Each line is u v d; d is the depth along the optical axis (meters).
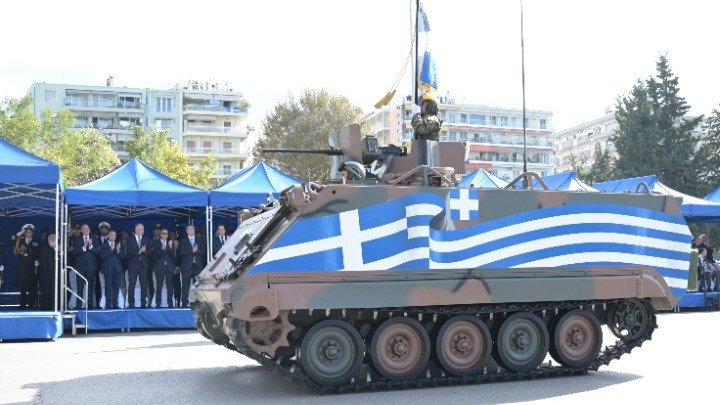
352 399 8.90
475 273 9.88
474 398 8.88
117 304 19.08
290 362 9.53
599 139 126.62
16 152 16.72
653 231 11.09
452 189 9.98
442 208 9.87
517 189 10.38
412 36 20.91
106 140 57.22
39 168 16.09
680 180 55.78
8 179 15.88
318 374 9.15
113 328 18.45
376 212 9.54
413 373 9.61
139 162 20.20
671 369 11.12
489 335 10.02
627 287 10.66
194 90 102.75
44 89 96.50
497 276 10.01
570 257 10.46
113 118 99.19
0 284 20.58
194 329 18.78
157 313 18.48
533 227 10.31
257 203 19.36
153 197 18.64
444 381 9.80
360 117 51.84
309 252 9.18
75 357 13.34
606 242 10.72
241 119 104.69
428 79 15.79
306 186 9.41
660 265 11.05
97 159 53.41
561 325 10.52
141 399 9.05
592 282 10.43
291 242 9.13
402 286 9.41
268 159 49.88
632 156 57.50
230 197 19.22
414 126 11.92
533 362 10.32
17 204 19.95
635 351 13.24
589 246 10.60
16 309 19.41
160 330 18.69
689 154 56.81
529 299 10.02
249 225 11.33
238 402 8.80
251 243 9.54
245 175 20.88
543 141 113.12
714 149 59.69
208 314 11.26
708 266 24.59
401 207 9.66
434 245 9.75
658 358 12.34
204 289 10.29
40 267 18.88
